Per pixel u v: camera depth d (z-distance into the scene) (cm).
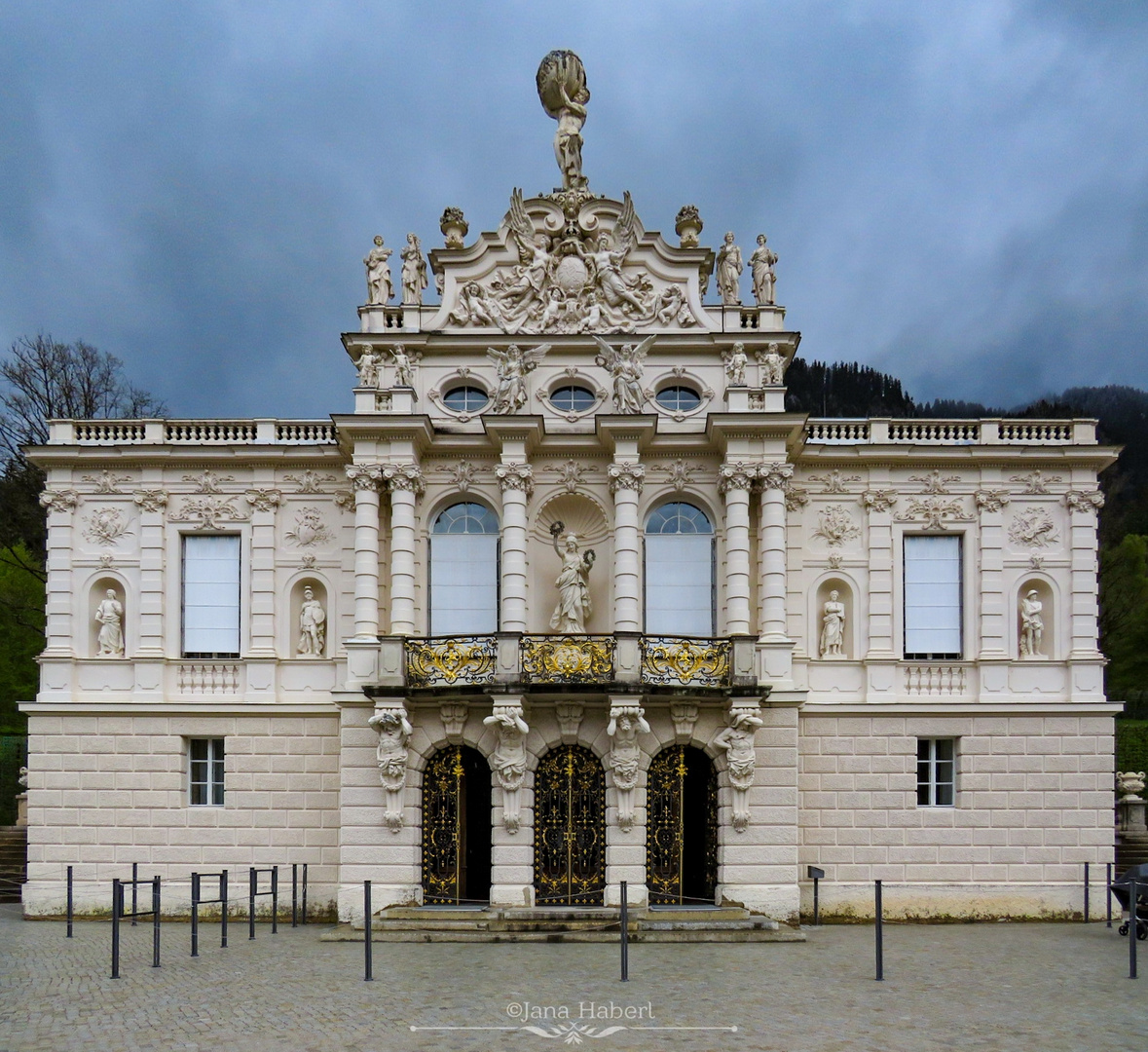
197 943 2528
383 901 2933
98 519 3300
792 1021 1827
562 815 2981
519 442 3127
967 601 3238
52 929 2902
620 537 3100
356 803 2973
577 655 2922
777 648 3023
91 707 3198
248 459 3278
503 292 3319
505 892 2892
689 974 2217
